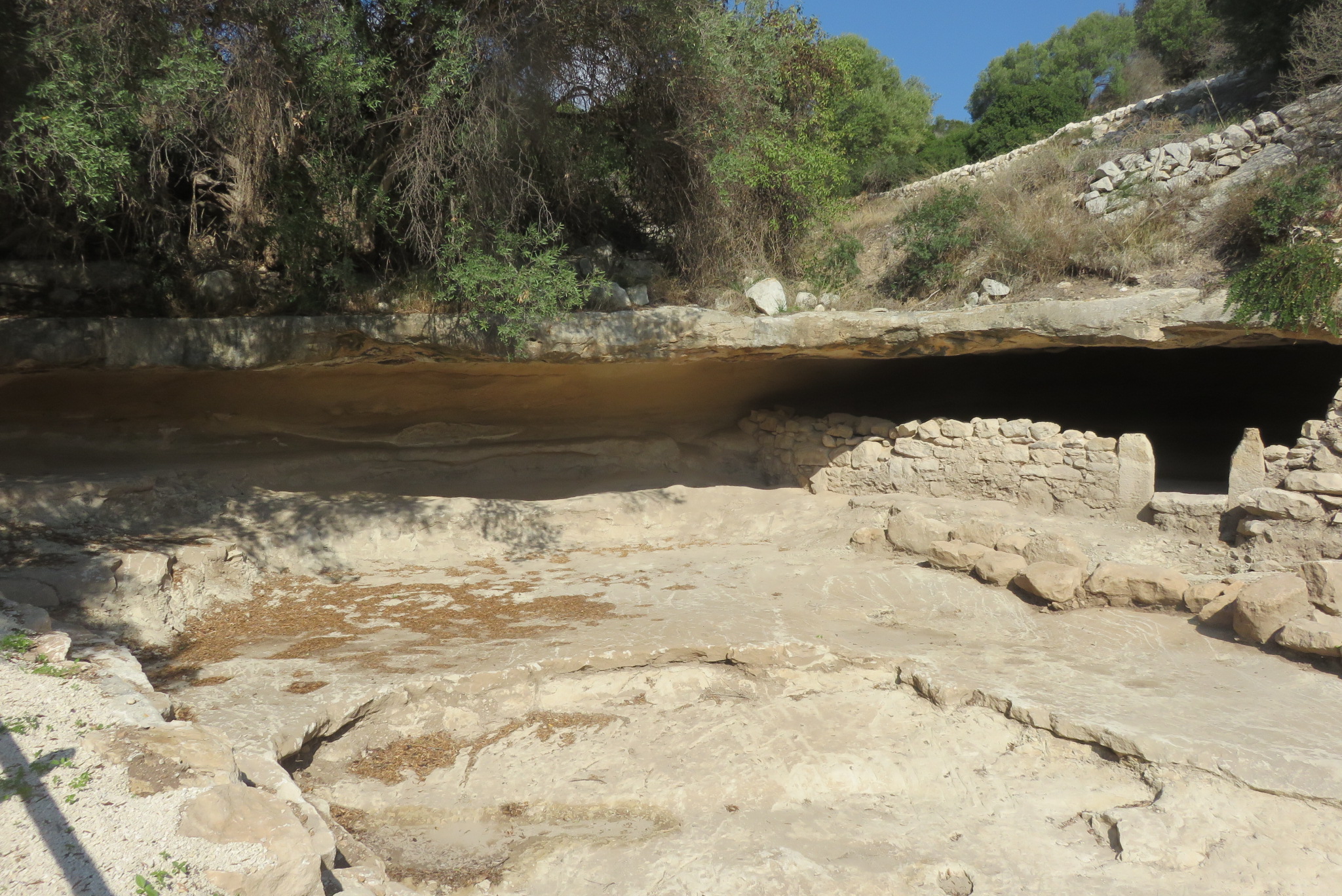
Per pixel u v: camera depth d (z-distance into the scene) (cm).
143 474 902
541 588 876
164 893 284
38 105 677
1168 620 730
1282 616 653
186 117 821
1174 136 1323
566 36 912
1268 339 908
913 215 1245
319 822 391
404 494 1155
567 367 1124
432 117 870
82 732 372
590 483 1254
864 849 466
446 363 1035
